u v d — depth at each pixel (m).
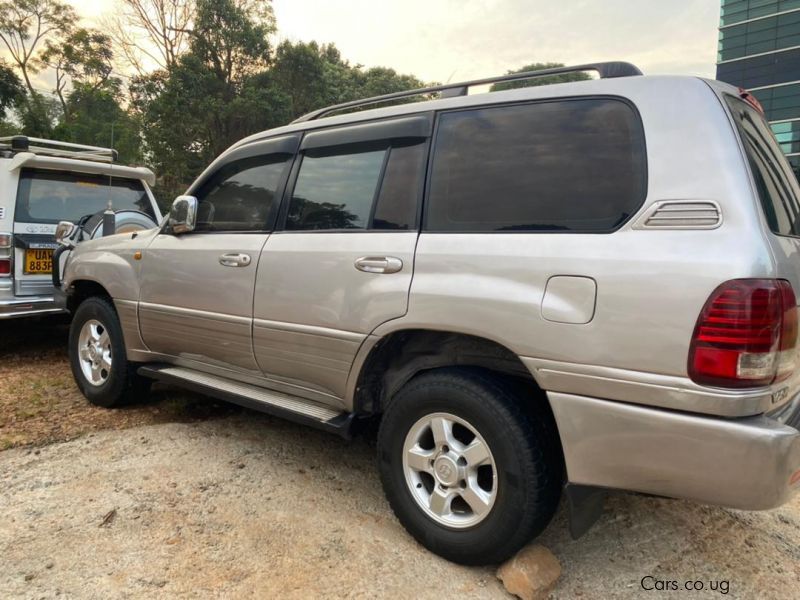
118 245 4.12
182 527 2.66
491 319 2.26
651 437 1.95
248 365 3.31
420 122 2.72
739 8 58.88
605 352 2.01
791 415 2.05
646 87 2.17
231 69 26.78
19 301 5.56
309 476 3.24
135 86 29.44
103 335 4.30
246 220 3.38
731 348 1.81
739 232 1.87
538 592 2.21
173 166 25.36
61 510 2.77
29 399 4.43
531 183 2.33
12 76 30.98
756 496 1.81
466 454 2.36
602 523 2.84
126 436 3.71
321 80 28.94
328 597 2.22
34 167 5.84
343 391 2.84
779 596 2.38
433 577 2.37
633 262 1.99
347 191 2.93
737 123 2.11
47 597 2.16
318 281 2.85
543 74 2.52
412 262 2.53
